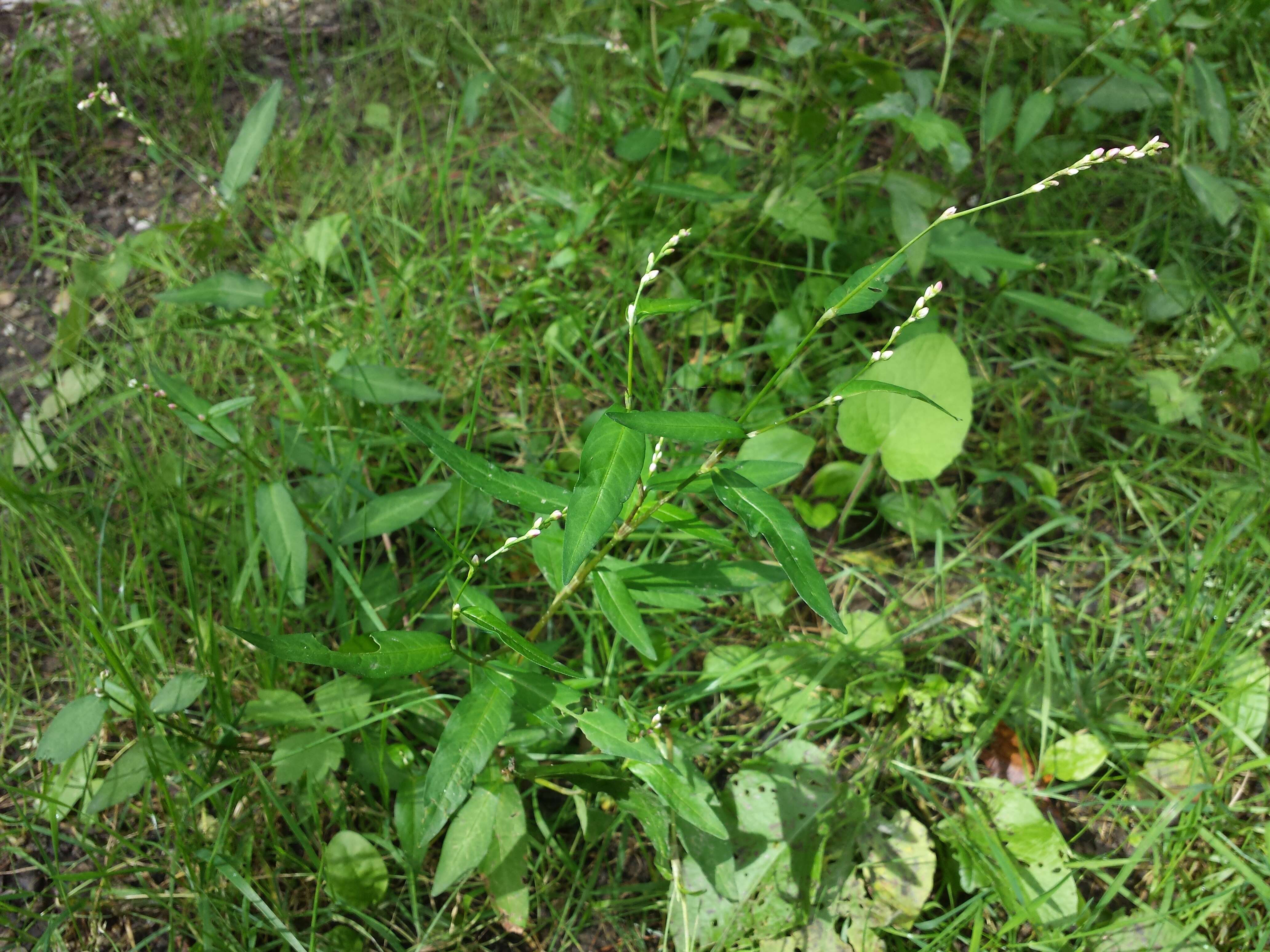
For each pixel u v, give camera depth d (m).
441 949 0.60
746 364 0.84
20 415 0.81
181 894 0.60
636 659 0.70
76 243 0.94
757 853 0.61
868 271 0.49
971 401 0.71
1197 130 1.00
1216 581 0.73
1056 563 0.77
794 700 0.67
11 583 0.72
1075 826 0.65
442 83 1.08
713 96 0.92
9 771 0.65
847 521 0.78
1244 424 0.82
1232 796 0.66
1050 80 1.04
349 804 0.64
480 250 0.88
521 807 0.60
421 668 0.52
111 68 1.08
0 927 0.60
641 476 0.52
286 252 0.89
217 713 0.63
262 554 0.73
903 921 0.60
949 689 0.68
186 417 0.67
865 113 0.80
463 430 0.80
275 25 1.16
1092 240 0.92
